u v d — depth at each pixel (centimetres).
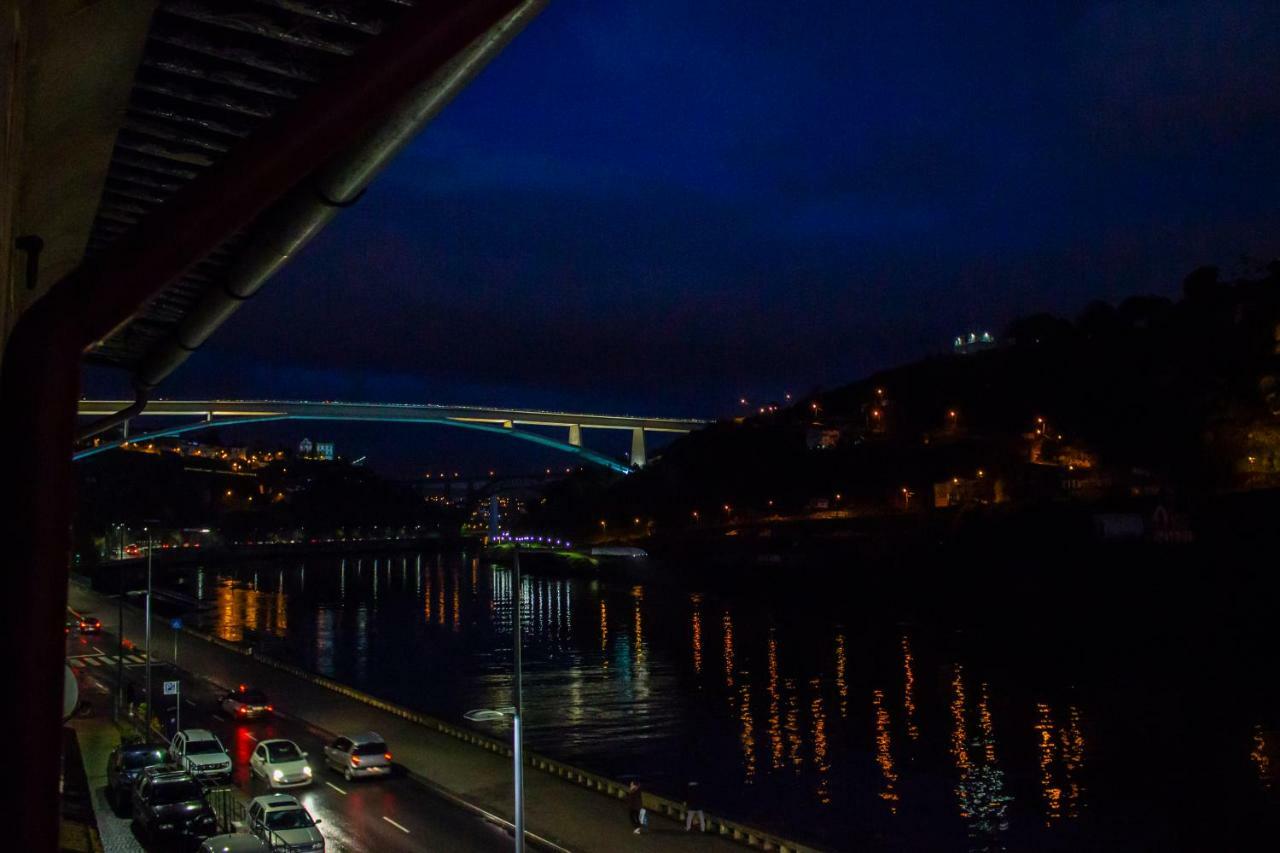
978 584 9294
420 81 266
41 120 568
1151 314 12100
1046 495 10506
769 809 3494
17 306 562
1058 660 6581
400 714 3778
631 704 5606
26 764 225
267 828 2091
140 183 791
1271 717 4722
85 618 6538
